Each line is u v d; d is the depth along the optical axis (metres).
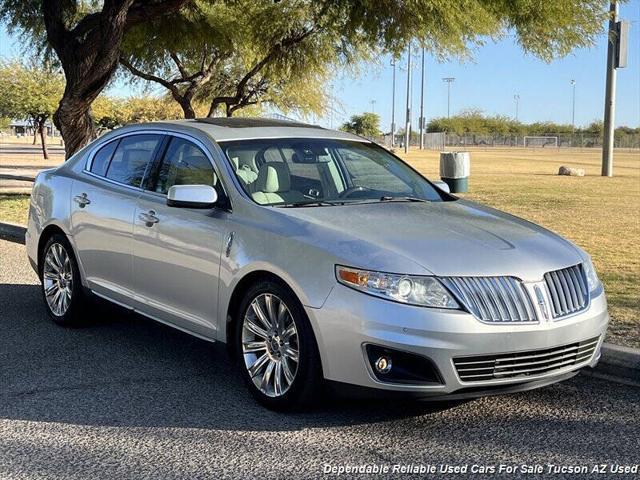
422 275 3.99
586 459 3.91
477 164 36.81
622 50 25.28
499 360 4.02
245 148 5.32
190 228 5.02
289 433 4.21
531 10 14.77
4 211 13.63
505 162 39.59
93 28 14.39
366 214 4.74
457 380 3.95
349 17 16.36
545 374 4.18
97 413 4.52
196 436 4.18
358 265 4.05
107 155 6.23
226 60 23.86
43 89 38.59
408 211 4.93
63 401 4.72
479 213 5.17
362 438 4.15
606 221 12.88
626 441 4.14
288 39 19.12
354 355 4.02
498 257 4.22
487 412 4.55
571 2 14.74
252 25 18.33
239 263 4.61
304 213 4.66
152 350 5.84
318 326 4.14
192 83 21.98
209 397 4.80
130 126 6.16
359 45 17.89
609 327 6.10
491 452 3.99
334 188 5.41
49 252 6.57
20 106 38.03
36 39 18.00
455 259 4.12
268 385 4.53
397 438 4.16
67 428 4.29
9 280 8.30
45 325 6.53
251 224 4.66
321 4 17.11
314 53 19.36
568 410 4.61
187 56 22.02
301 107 27.66
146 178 5.69
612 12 16.16
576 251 4.71
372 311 3.96
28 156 43.84
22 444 4.06
